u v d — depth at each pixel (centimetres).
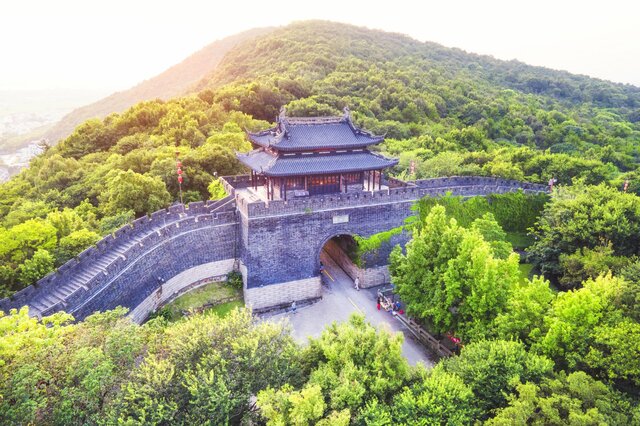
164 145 8744
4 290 3956
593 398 2580
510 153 9050
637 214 4966
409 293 4212
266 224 4825
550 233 5444
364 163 5259
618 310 3134
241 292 5128
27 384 2086
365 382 2736
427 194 5775
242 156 5916
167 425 2416
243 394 2603
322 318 4853
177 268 4862
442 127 12888
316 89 14550
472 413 2619
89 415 2272
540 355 3128
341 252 5994
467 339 3759
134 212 5712
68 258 4478
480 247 3803
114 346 2492
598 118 17188
